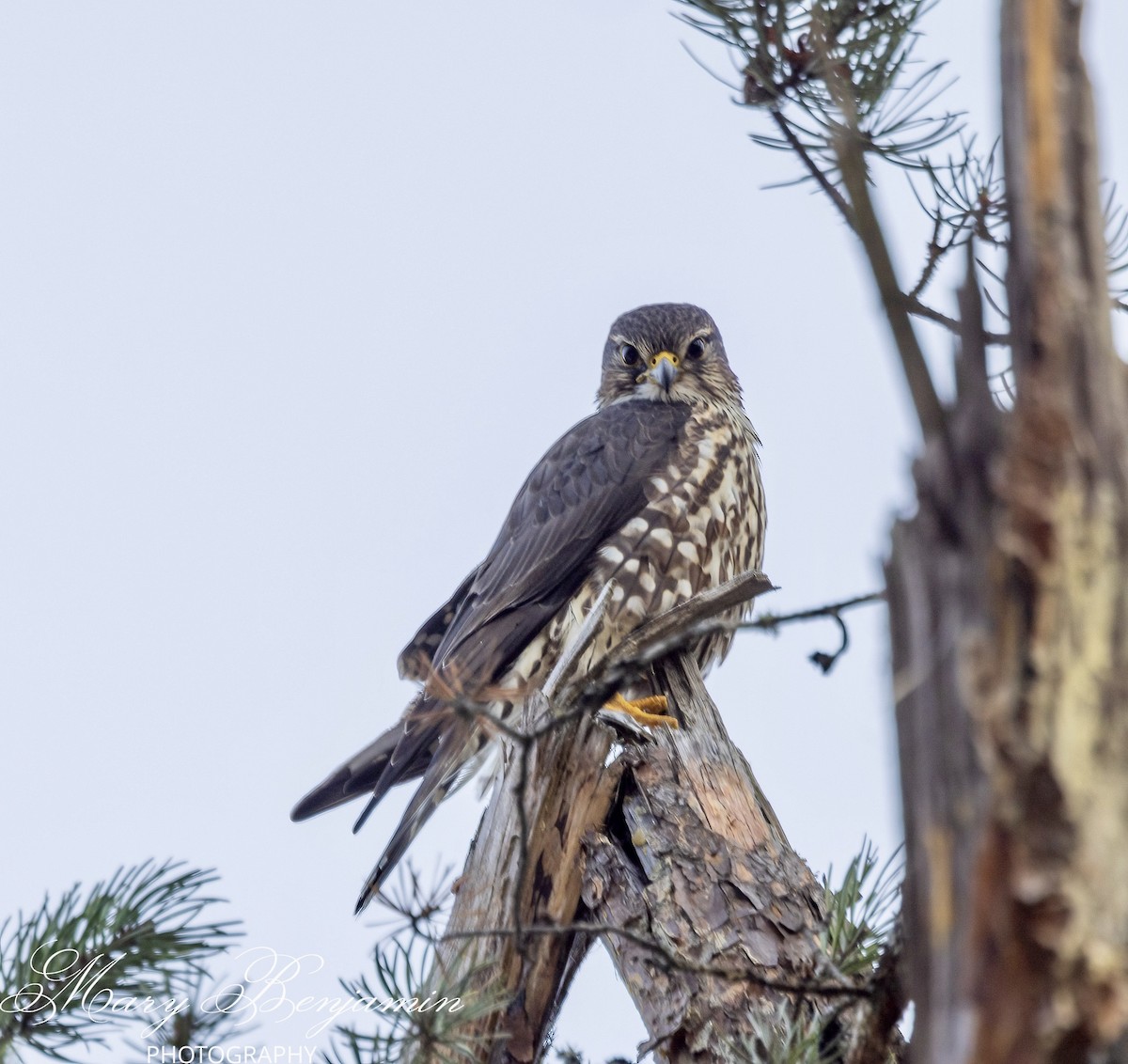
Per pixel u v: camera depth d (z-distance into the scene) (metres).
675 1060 7.59
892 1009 6.19
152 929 5.76
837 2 6.79
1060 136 4.08
